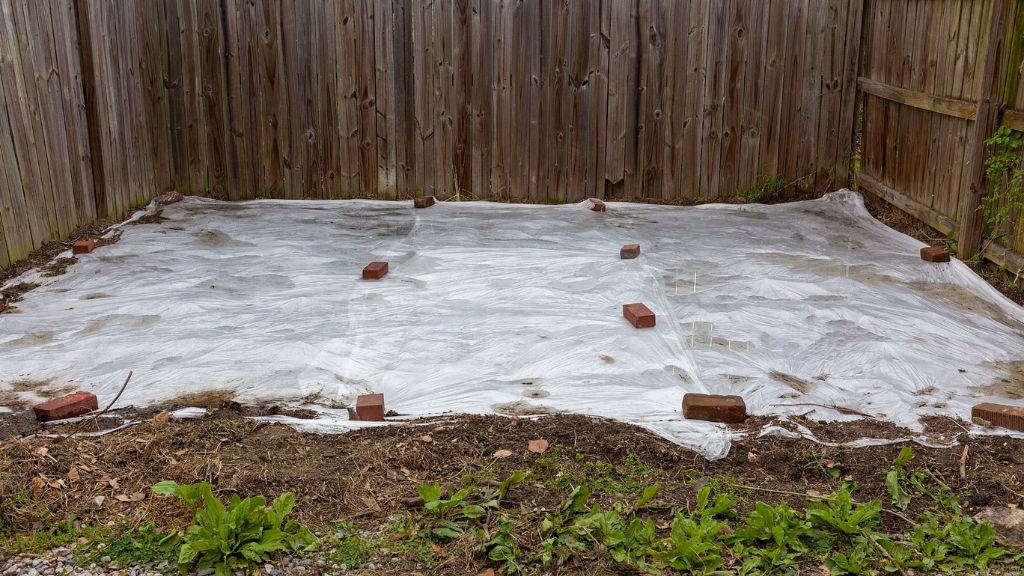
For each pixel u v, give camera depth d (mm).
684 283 5699
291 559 2855
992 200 5832
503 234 6855
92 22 6703
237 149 8000
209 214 7527
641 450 3498
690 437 3557
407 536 2973
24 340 4746
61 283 5656
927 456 3451
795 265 6070
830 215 7516
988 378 4301
